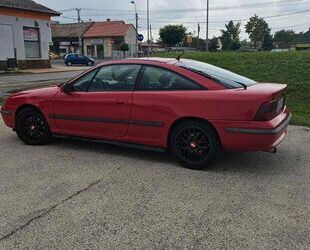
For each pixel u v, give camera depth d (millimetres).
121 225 3551
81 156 5688
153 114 5191
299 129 7527
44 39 34031
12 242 3264
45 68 34219
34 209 3871
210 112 4852
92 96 5641
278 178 4777
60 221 3625
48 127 6133
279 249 3166
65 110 5887
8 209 3869
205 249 3162
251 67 15812
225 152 5887
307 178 4789
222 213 3795
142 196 4195
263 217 3713
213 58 19125
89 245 3221
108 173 4938
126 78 5496
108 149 6062
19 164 5293
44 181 4641
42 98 6059
